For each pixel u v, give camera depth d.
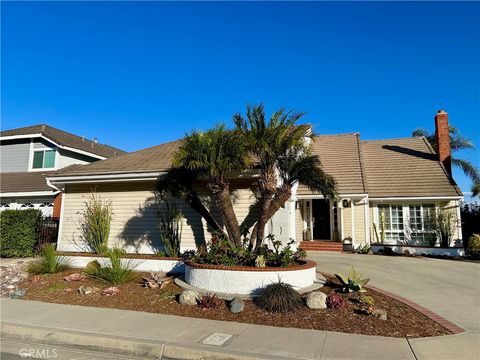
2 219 15.58
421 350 5.88
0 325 7.30
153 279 10.02
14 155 24.11
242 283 9.04
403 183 20.53
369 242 19.30
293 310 7.80
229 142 10.22
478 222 21.62
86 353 6.26
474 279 11.78
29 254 15.79
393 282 11.08
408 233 19.72
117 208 14.45
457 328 6.96
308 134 11.12
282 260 9.71
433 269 13.57
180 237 13.44
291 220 15.02
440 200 19.36
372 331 6.77
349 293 9.16
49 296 9.51
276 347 6.00
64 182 14.56
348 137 25.42
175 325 7.16
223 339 6.37
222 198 10.60
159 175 13.11
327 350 5.88
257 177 12.24
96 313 8.03
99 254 12.74
